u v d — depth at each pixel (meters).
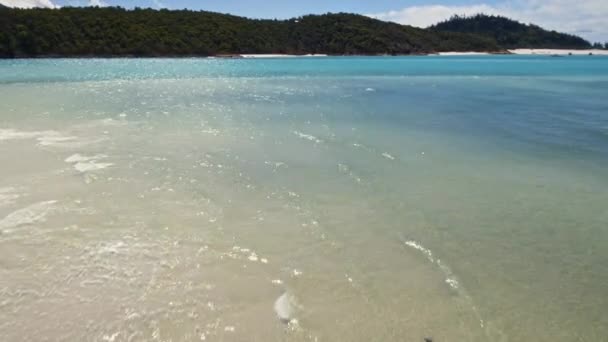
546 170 6.78
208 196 5.33
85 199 5.05
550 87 20.56
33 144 7.53
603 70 34.16
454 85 21.22
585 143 8.62
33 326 2.85
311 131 9.45
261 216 4.81
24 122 9.52
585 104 14.40
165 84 19.39
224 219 4.69
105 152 7.16
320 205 5.18
